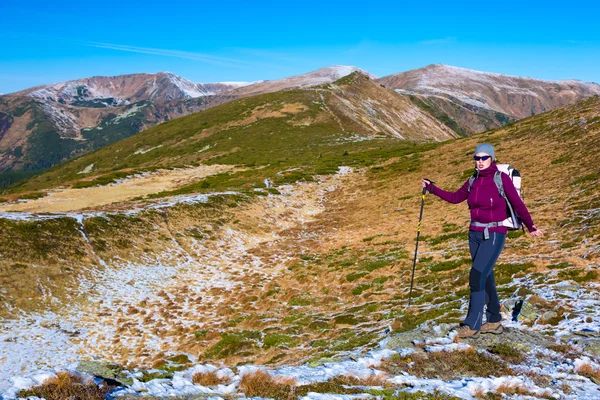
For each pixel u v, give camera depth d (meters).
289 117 138.38
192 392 6.61
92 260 32.22
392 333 15.16
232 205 47.09
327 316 20.75
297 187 59.38
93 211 39.94
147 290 29.47
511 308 13.59
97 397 5.48
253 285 28.50
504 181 8.45
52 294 27.22
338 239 37.75
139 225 38.47
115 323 24.27
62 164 162.12
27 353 20.34
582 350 9.40
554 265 19.41
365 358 9.00
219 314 24.23
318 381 7.52
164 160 121.38
